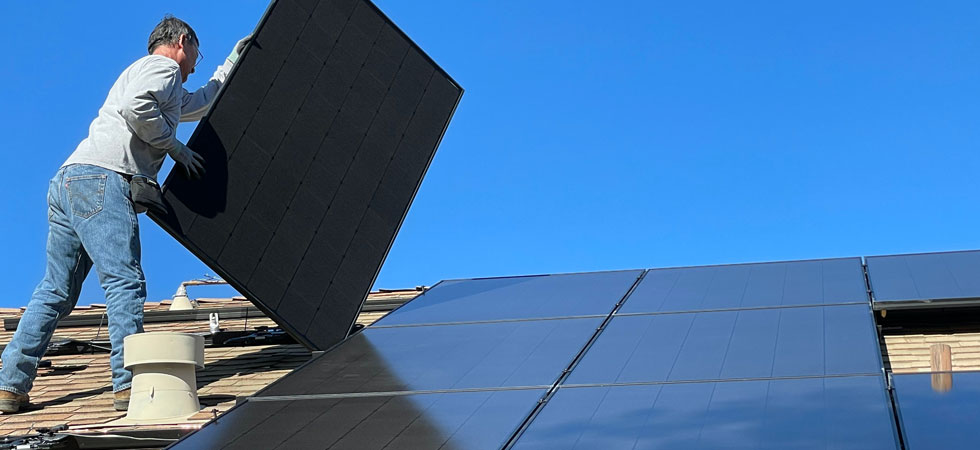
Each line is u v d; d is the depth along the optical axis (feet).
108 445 21.54
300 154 28.02
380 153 30.17
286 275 26.20
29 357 25.68
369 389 20.62
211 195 25.52
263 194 26.61
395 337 24.84
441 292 30.14
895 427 15.80
